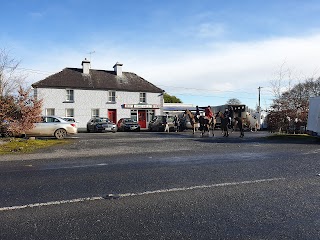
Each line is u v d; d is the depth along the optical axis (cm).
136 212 441
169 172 729
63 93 3419
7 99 1491
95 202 493
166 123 2834
